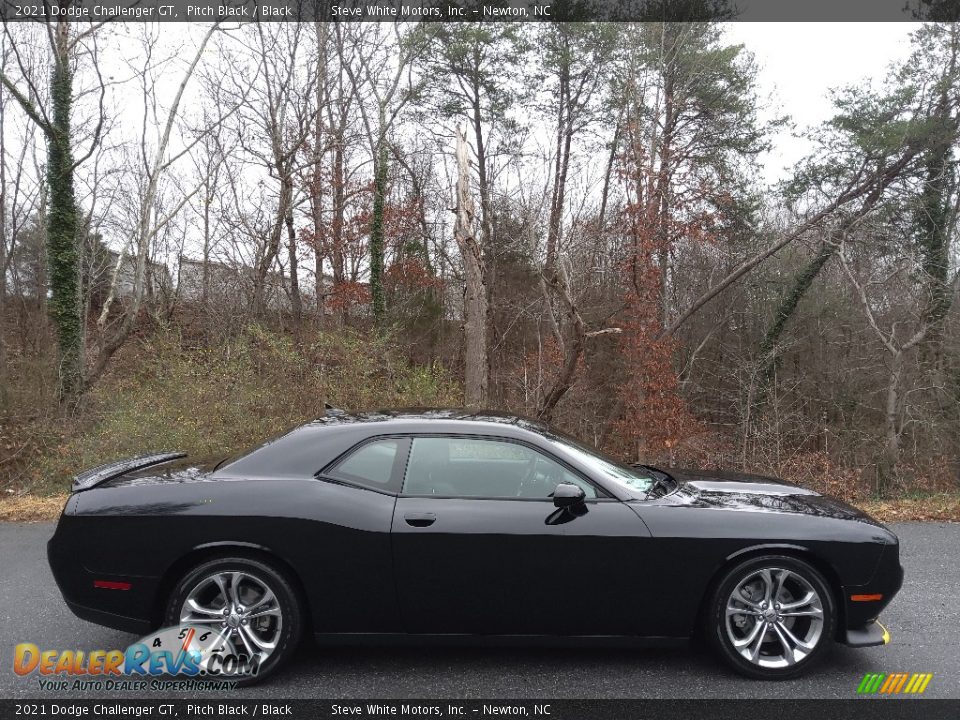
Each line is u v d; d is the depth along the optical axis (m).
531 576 3.55
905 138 18.50
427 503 3.62
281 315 23.47
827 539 3.64
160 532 3.53
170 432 10.55
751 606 3.63
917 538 6.57
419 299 25.62
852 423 19.42
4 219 22.16
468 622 3.60
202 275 24.70
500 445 3.81
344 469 3.72
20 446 12.29
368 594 3.55
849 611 3.65
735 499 3.91
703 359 22.52
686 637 3.64
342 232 25.05
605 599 3.58
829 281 21.11
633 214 16.45
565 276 13.98
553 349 20.08
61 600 4.79
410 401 12.60
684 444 15.89
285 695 3.42
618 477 3.91
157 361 12.85
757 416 18.23
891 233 19.52
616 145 20.30
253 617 3.54
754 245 22.17
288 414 11.72
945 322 18.33
